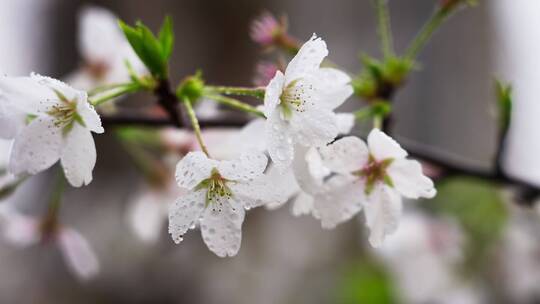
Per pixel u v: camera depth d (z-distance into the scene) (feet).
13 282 2.82
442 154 1.30
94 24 1.43
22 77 1.03
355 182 1.09
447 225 1.77
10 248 2.91
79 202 2.96
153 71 1.10
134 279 2.63
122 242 2.68
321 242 2.98
